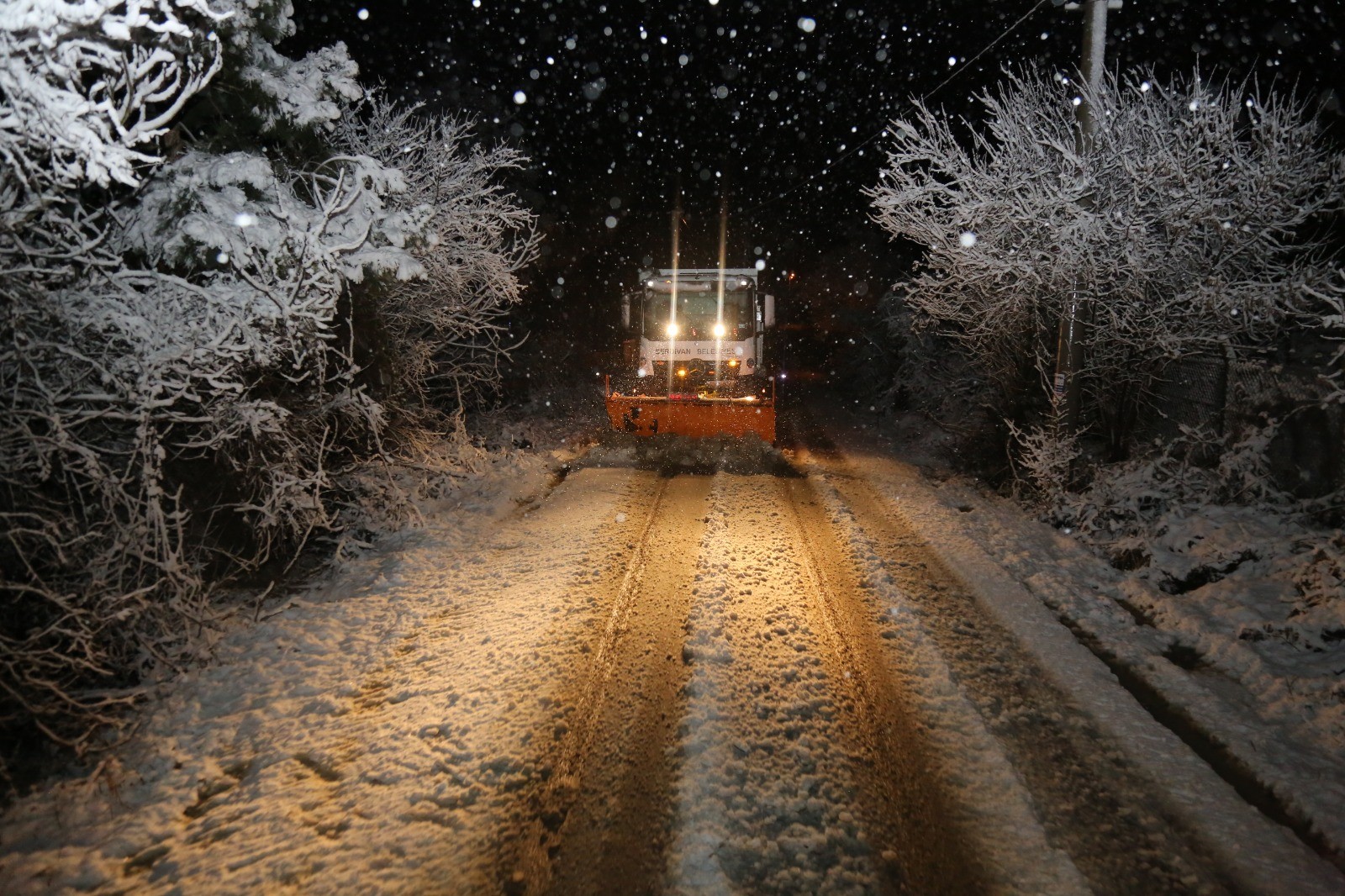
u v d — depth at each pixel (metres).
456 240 10.40
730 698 5.08
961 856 3.74
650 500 10.32
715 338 16.28
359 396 7.82
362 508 9.08
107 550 5.05
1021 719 4.94
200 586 5.71
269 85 7.12
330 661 5.66
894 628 6.22
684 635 6.10
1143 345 10.21
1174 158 9.32
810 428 17.44
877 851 3.76
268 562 7.70
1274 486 8.66
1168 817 4.04
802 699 5.11
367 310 9.26
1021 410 12.07
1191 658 6.04
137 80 4.80
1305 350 10.92
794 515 9.66
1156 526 8.48
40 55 4.11
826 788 4.21
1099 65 9.42
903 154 10.59
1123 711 5.05
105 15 4.00
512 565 7.71
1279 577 6.99
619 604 6.70
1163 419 11.71
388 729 4.78
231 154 5.95
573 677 5.41
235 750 4.61
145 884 3.55
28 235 4.92
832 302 26.98
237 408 5.90
